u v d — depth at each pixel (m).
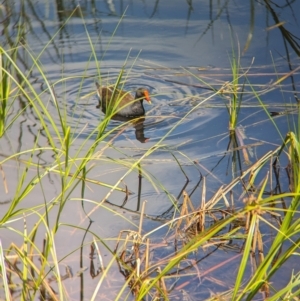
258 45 21.98
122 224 14.08
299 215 13.76
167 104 19.92
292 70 20.28
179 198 14.92
